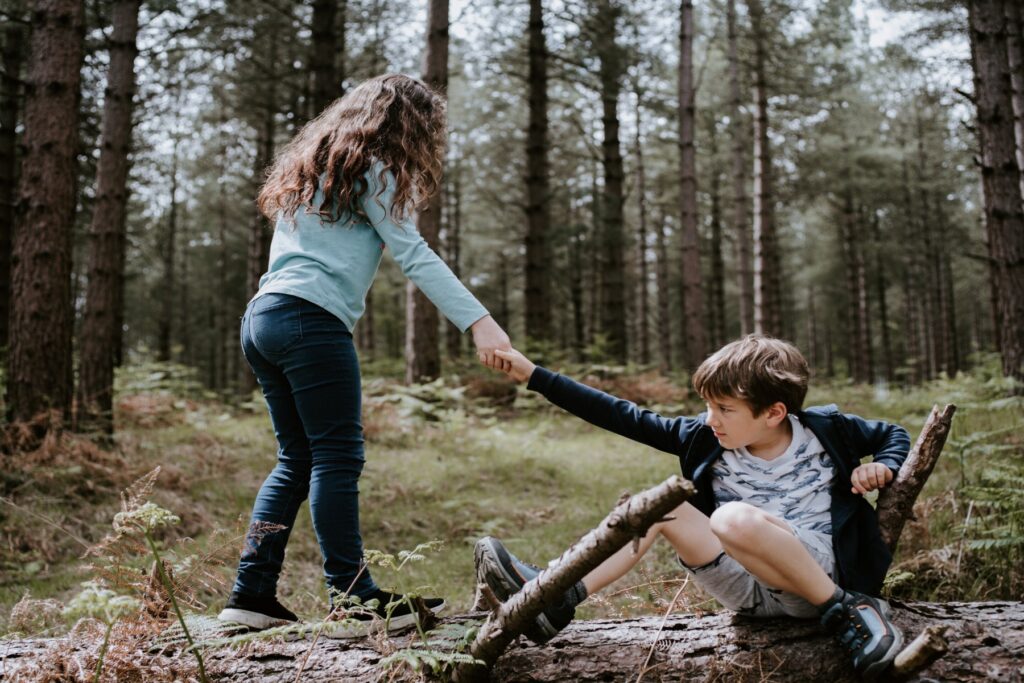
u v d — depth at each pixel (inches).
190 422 339.9
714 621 84.7
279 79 477.4
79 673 76.5
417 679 78.6
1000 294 308.2
